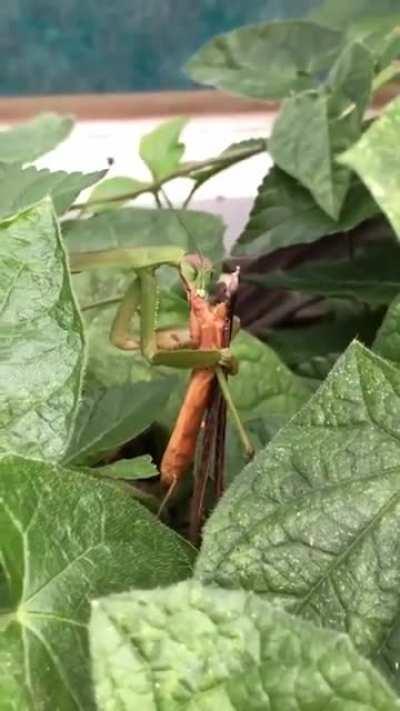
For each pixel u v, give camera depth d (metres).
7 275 0.16
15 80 0.42
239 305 0.30
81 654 0.14
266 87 0.29
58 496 0.15
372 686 0.12
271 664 0.12
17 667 0.14
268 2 0.41
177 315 0.25
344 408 0.16
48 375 0.16
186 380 0.24
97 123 0.41
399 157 0.11
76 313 0.16
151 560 0.15
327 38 0.29
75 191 0.22
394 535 0.15
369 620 0.14
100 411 0.22
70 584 0.15
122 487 0.20
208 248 0.27
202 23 0.41
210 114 0.41
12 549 0.15
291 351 0.27
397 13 0.28
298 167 0.24
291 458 0.15
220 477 0.20
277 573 0.15
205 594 0.12
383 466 0.15
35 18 0.41
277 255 0.29
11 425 0.16
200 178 0.30
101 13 0.41
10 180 0.22
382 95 0.31
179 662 0.12
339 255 0.29
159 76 0.42
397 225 0.11
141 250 0.20
